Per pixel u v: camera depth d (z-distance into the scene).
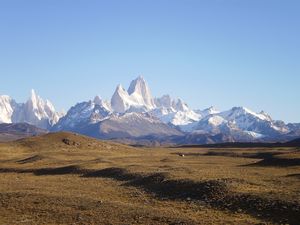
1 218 47.62
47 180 86.75
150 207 54.06
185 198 58.62
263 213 46.59
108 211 50.41
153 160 128.88
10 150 172.38
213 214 48.44
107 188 72.19
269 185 60.34
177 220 44.88
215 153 175.00
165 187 66.06
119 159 131.88
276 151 163.62
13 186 74.38
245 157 154.38
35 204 54.81
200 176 72.00
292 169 86.94
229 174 75.94
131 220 45.97
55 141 191.00
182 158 141.38
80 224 44.84
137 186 72.38
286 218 43.72
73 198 59.00
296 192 52.78
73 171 102.25
